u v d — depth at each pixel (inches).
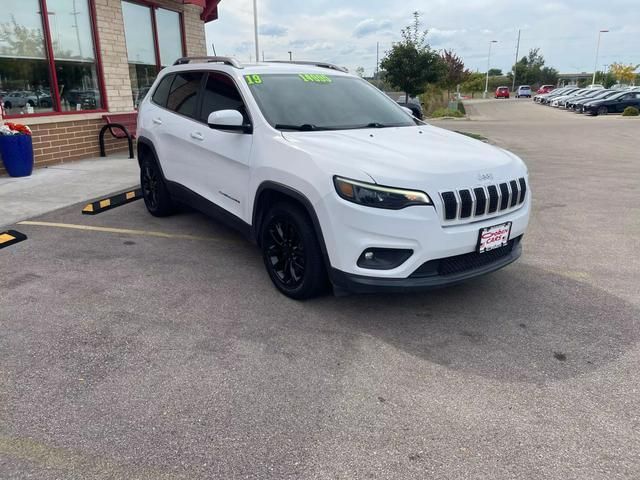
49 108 367.2
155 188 236.5
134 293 160.7
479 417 104.9
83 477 88.0
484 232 135.9
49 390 111.6
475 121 1122.0
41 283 167.0
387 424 102.6
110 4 404.5
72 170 345.1
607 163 447.8
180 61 223.6
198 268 181.9
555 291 167.3
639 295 164.7
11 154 314.8
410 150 145.4
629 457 94.0
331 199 131.7
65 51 374.6
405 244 127.6
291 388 113.7
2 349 127.4
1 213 241.8
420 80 965.2
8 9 331.3
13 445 95.2
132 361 123.3
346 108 181.9
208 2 524.7
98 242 207.5
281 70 188.2
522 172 152.6
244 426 101.4
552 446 96.8
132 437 97.7
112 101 416.2
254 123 163.2
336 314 148.6
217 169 181.8
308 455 94.1
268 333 137.5
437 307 154.5
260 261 189.5
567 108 1567.4
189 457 93.1
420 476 89.5
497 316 149.2
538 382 117.0
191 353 127.0
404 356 127.4
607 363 125.0
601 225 246.4
